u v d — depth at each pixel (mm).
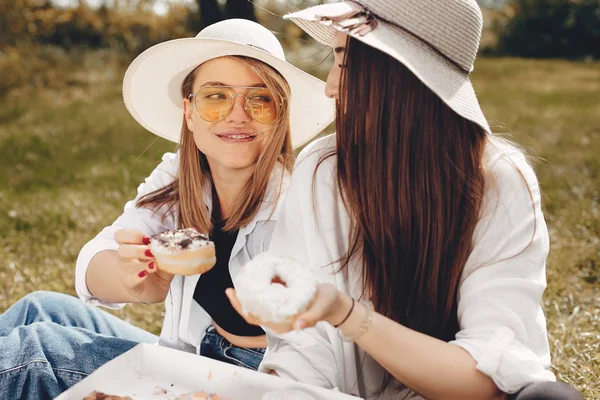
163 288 2318
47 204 5996
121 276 2285
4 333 2387
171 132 2863
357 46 1932
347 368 2066
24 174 7480
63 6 18984
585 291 4078
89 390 1794
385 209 2002
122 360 1876
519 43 27625
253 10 11953
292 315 1624
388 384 2133
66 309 2486
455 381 1744
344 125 2014
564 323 3523
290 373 2012
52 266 4539
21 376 2035
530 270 1894
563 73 19391
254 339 2473
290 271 1699
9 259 4730
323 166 2182
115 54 17812
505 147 2062
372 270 2074
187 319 2469
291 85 2617
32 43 17906
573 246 4719
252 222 2453
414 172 1961
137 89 2688
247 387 1838
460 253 1956
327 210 2143
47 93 14156
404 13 1899
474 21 1944
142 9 19562
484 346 1755
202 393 1835
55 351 2123
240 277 1688
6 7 18312
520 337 1806
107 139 9438
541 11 27594
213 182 2594
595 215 5352
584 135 9445
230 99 2381
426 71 1860
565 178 6551
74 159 8258
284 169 2512
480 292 1865
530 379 1716
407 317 2084
